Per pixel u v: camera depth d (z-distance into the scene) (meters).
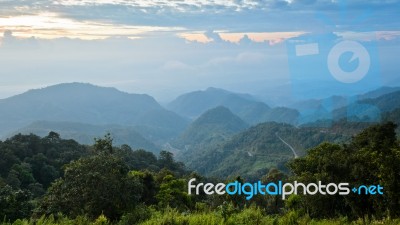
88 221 12.34
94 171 16.69
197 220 9.81
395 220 9.59
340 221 10.28
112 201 15.91
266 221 9.91
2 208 18.62
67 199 15.94
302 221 10.04
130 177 17.92
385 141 19.30
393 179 11.15
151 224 10.58
